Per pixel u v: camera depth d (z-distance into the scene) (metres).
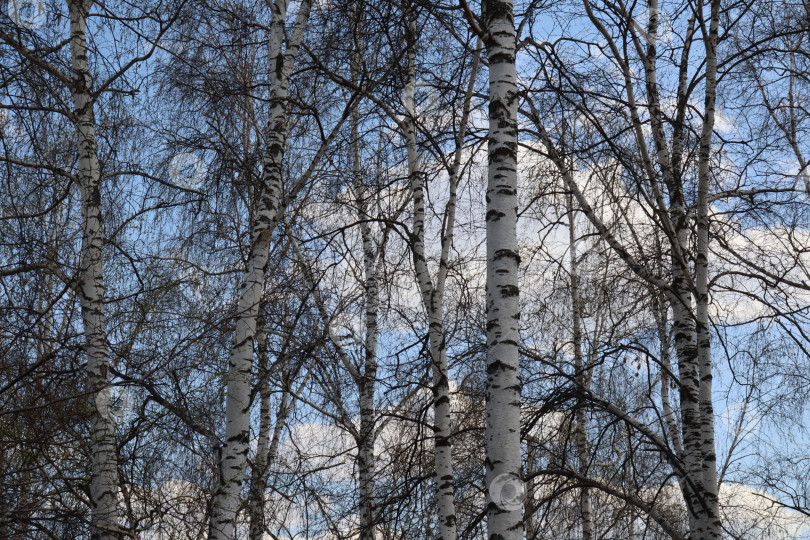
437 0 7.85
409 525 8.46
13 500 7.09
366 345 10.75
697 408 8.50
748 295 9.30
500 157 6.02
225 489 6.87
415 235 8.48
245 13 11.01
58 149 8.70
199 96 10.95
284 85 8.10
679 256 8.43
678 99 9.55
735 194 9.49
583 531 11.41
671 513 11.80
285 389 9.10
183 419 7.47
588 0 8.92
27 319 8.02
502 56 6.27
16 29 7.71
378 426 10.52
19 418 7.17
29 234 8.32
